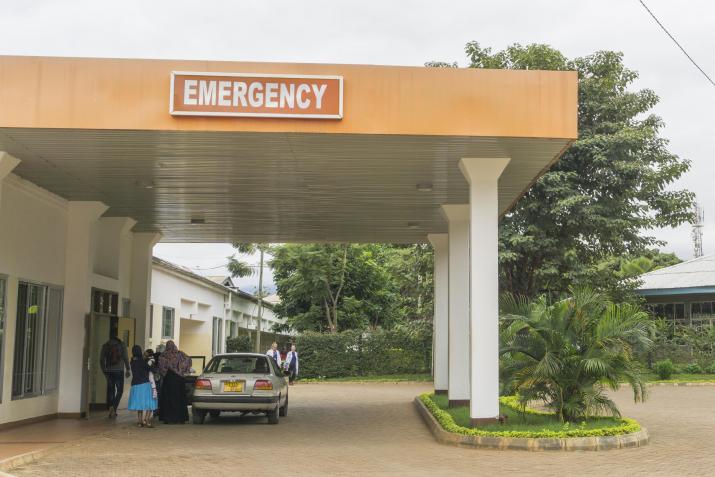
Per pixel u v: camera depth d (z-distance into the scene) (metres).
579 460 11.14
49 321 16.33
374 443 13.15
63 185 15.58
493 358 13.30
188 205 18.19
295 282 39.66
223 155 13.13
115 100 11.33
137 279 22.25
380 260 42.16
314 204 18.03
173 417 16.02
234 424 16.17
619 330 13.62
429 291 32.16
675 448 12.37
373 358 34.88
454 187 15.95
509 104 11.93
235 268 40.09
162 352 17.17
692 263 37.94
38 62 11.27
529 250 24.20
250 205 18.19
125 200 17.42
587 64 25.17
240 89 11.47
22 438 13.16
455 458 11.39
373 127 11.66
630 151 23.91
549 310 13.96
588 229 24.33
